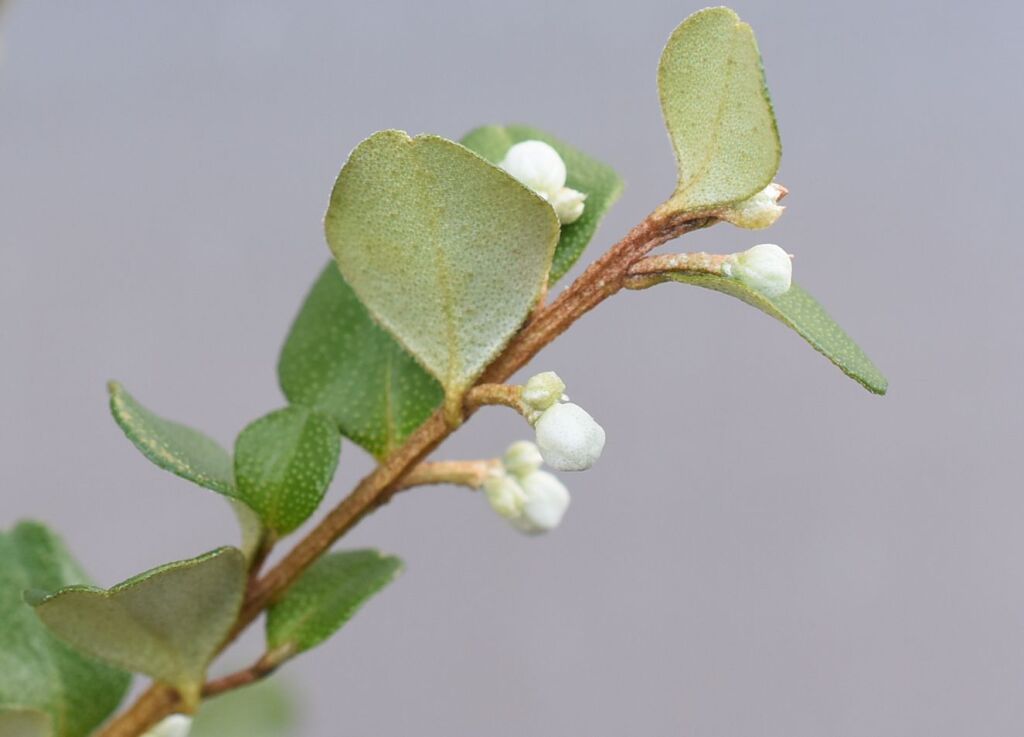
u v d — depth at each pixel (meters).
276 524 0.16
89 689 0.17
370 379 0.17
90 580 0.17
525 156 0.16
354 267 0.16
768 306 0.15
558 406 0.15
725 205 0.15
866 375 0.15
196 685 0.16
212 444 0.17
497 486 0.17
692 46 0.15
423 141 0.15
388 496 0.16
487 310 0.16
